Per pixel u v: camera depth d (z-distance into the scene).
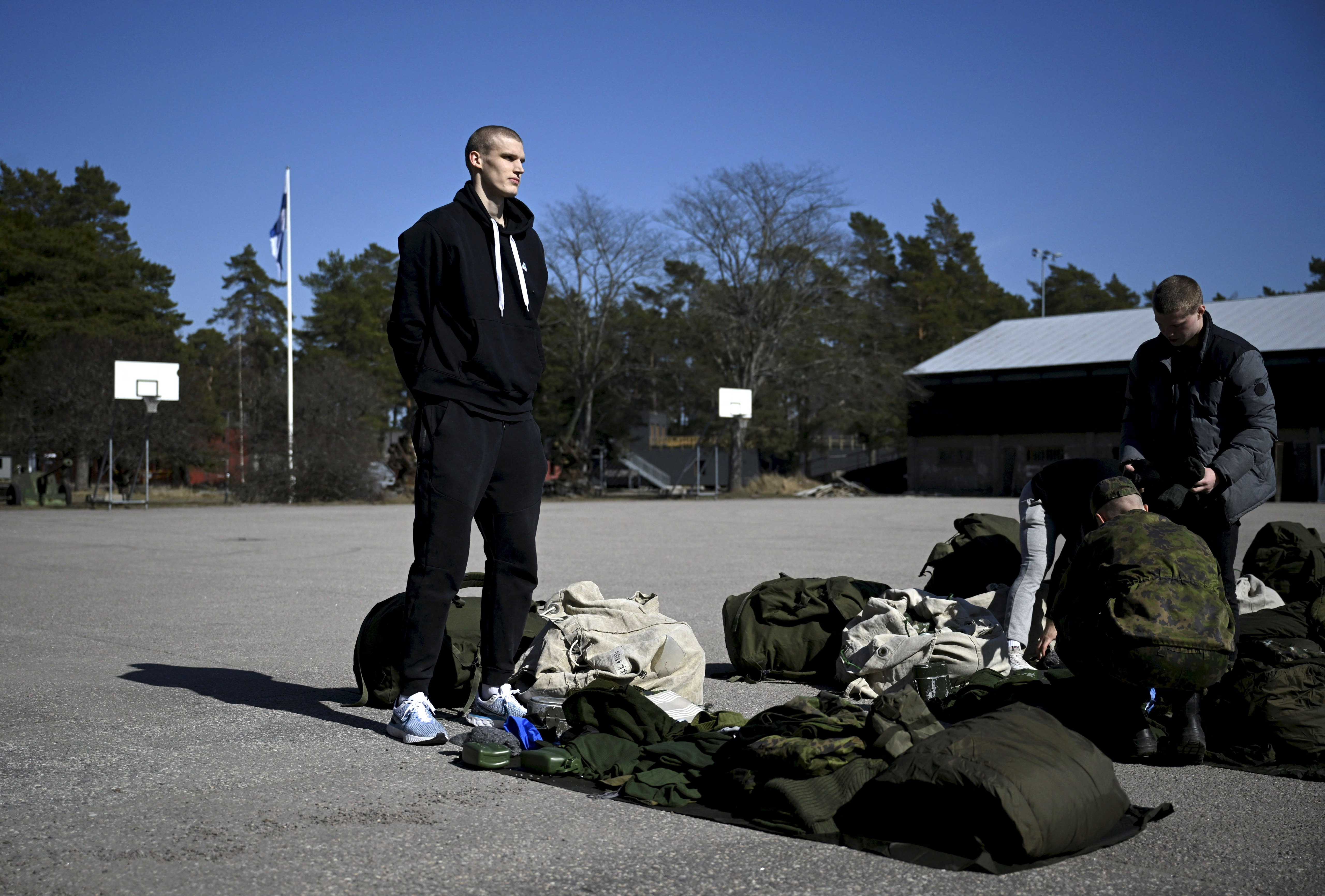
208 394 41.56
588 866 2.84
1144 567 3.71
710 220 47.16
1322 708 3.87
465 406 4.29
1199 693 3.86
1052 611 4.04
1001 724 3.13
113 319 52.34
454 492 4.25
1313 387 40.44
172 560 13.04
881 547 15.29
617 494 45.28
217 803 3.38
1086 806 2.93
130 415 34.28
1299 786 3.65
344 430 34.44
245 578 10.97
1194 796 3.52
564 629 4.92
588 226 51.06
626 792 3.46
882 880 2.73
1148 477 4.59
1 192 63.12
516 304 4.44
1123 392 45.22
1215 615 3.64
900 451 68.00
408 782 3.65
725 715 4.10
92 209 68.75
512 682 4.86
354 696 5.18
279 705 4.93
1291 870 2.84
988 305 86.56
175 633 7.25
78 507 28.61
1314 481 40.31
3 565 12.22
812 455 68.25
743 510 29.73
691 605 8.62
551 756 3.73
